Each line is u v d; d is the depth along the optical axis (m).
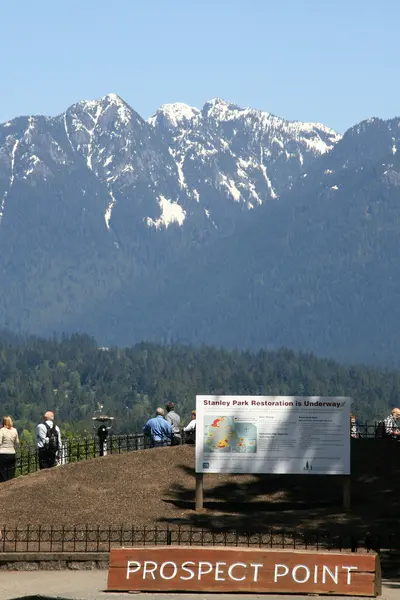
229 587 19.59
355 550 22.47
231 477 33.94
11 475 34.81
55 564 22.44
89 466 34.31
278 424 30.03
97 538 23.92
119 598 19.14
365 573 19.47
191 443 40.66
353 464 35.22
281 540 24.64
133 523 27.67
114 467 34.31
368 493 31.58
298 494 32.00
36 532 25.92
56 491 31.38
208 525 27.33
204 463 30.03
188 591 19.62
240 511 29.59
